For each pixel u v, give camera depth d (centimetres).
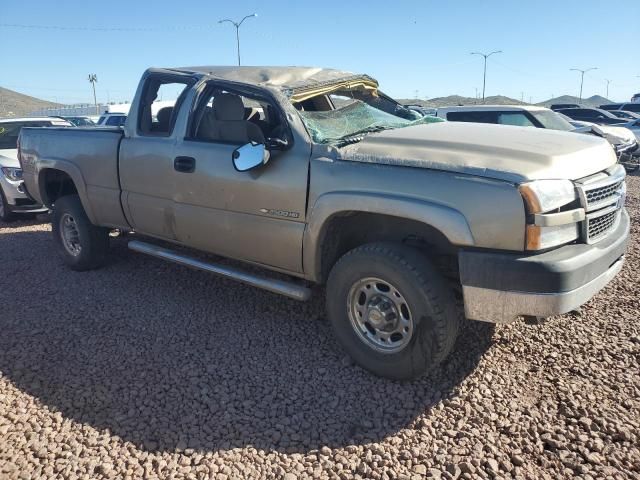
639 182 1179
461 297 344
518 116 1198
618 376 332
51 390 335
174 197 430
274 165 362
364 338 342
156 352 381
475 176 291
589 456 262
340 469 262
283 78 415
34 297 490
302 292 373
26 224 815
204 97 424
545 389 322
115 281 525
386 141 346
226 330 414
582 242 304
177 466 267
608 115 1986
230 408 313
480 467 260
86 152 505
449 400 314
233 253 407
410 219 319
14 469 264
